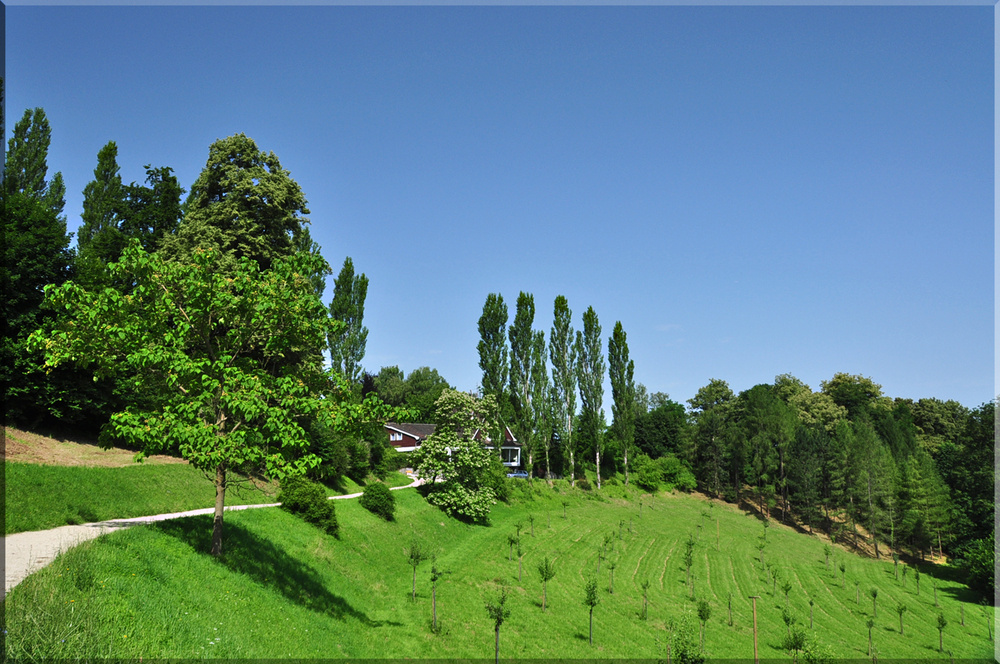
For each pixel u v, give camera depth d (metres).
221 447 15.95
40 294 28.66
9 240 27.67
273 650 14.77
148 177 55.09
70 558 13.09
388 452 60.97
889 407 106.06
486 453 53.88
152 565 15.04
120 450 31.05
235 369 16.64
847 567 52.94
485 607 28.11
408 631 22.95
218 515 18.41
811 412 100.06
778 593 40.97
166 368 16.77
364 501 39.94
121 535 16.11
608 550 46.09
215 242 38.84
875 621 37.25
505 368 75.50
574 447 78.75
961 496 61.53
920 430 96.75
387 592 27.59
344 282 58.28
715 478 86.50
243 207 41.06
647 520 63.69
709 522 67.75
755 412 86.94
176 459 33.56
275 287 18.34
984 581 44.88
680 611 33.44
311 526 30.16
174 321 17.55
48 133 52.97
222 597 15.85
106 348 16.69
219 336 19.58
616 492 76.50
